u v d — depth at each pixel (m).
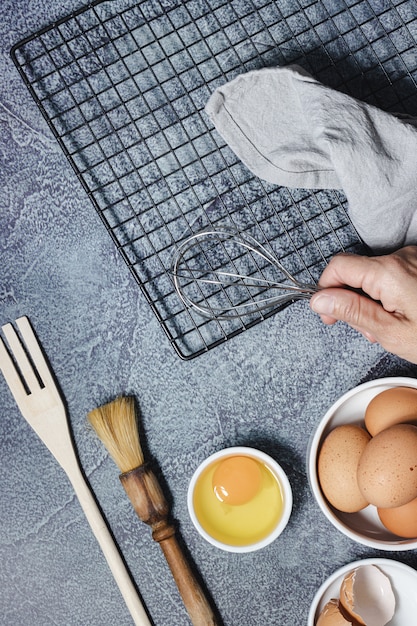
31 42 1.01
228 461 0.97
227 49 1.00
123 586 1.02
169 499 1.03
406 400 0.90
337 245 1.01
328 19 1.00
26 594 1.06
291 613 1.03
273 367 1.03
